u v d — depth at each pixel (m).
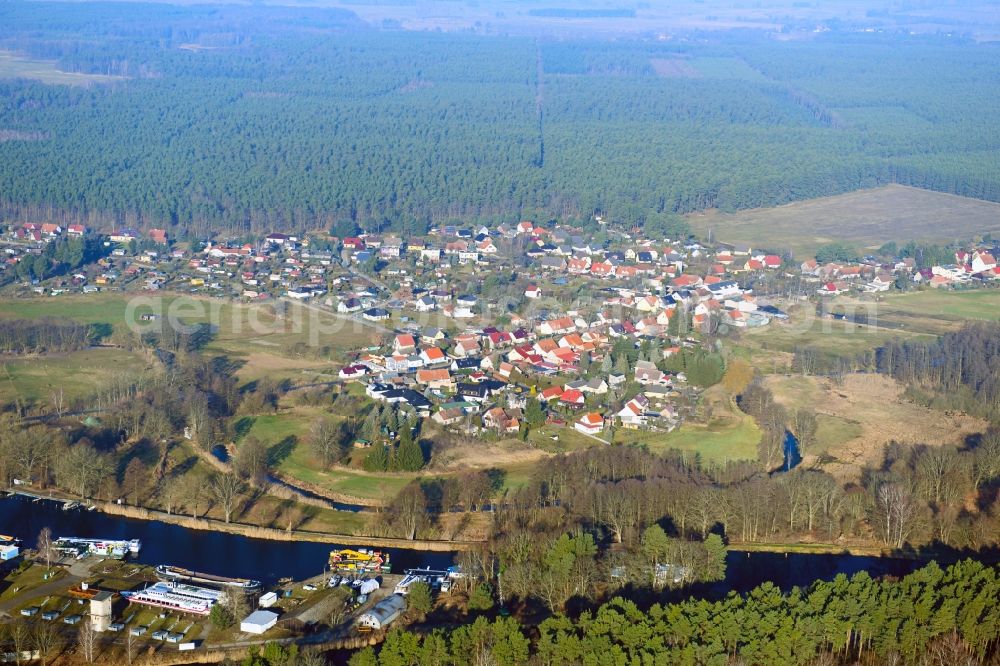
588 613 197.12
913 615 199.00
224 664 198.00
